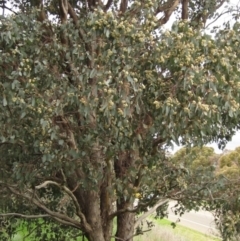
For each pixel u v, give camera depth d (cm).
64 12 402
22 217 470
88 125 323
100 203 452
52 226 554
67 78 320
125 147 334
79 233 557
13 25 308
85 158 343
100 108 289
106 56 296
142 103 311
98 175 352
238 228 462
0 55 302
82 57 316
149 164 384
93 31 303
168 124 303
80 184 402
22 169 353
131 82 285
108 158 345
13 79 295
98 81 287
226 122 345
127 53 299
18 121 309
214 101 294
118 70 294
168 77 307
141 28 311
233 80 306
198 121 299
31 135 318
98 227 443
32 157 357
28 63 305
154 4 320
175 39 297
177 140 306
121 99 286
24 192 409
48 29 355
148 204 428
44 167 354
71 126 332
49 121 303
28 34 325
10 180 397
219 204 463
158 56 302
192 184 444
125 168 381
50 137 316
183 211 541
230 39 326
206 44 301
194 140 326
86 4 432
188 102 295
